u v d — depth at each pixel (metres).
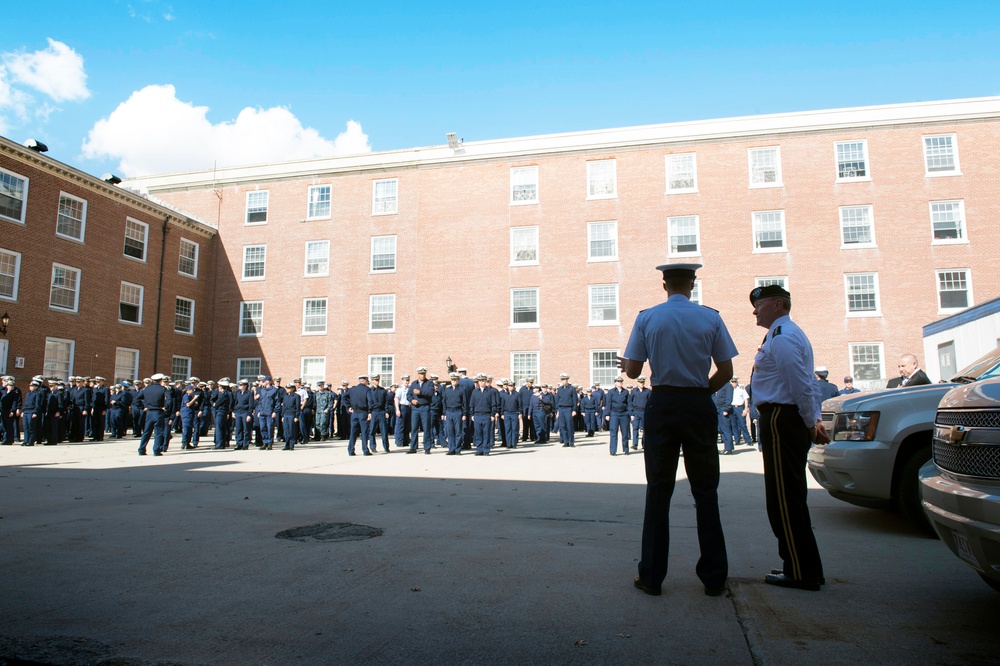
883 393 6.50
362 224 33.06
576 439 22.94
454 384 16.53
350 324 32.44
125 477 10.60
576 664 3.03
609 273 29.92
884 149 28.30
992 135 27.56
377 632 3.46
